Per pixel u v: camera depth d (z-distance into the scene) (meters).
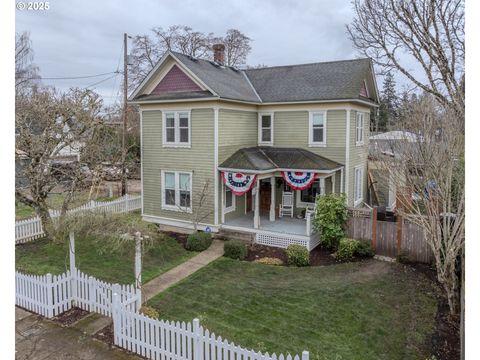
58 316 9.07
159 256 13.77
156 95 17.58
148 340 7.39
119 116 27.17
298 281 11.44
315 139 17.72
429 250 12.59
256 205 15.64
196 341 6.76
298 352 7.52
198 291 10.63
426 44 10.56
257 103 17.89
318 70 19.30
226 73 19.36
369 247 13.41
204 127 16.20
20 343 7.90
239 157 16.44
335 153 17.22
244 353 6.12
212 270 12.41
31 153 13.91
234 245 13.66
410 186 11.09
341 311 9.30
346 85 17.25
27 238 15.17
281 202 18.77
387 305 9.63
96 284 9.12
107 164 20.31
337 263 13.07
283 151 17.92
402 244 13.08
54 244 14.37
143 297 10.21
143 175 18.28
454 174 9.21
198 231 16.45
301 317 9.02
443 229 9.09
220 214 16.48
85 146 16.05
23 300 9.53
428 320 8.85
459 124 9.02
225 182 16.06
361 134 19.28
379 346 7.79
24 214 19.66
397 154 14.60
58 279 9.18
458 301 9.22
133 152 28.00
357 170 18.88
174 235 16.64
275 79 19.83
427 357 7.37
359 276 11.70
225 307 9.58
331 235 14.07
